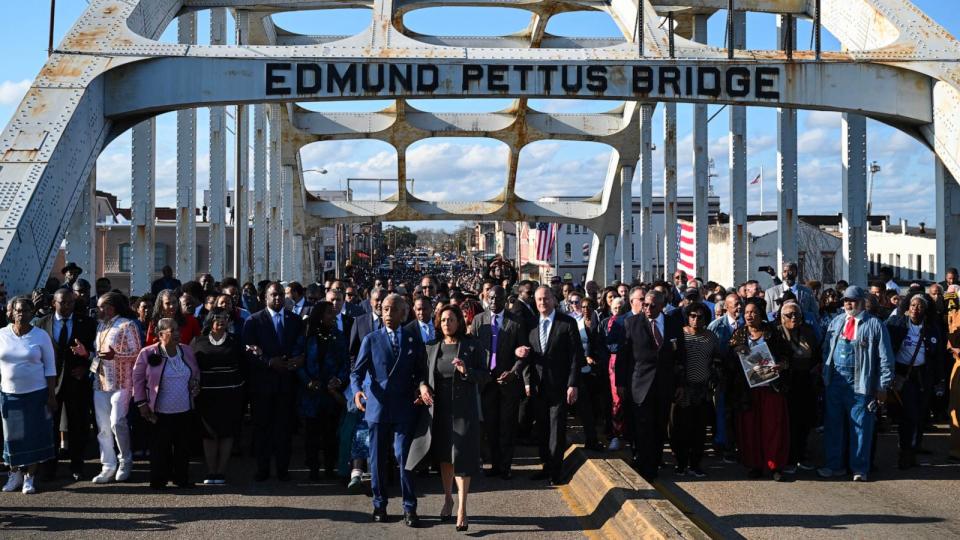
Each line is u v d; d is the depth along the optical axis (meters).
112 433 10.06
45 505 8.84
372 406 8.40
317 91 16.92
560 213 38.97
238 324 11.88
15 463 9.10
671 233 26.94
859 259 19.48
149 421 9.65
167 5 20.39
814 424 11.36
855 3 19.48
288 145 34.94
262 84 16.84
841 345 9.95
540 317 10.20
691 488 9.54
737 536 7.59
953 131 16.83
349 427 9.98
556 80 17.27
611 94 17.34
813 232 42.47
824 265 42.44
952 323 11.24
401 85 17.06
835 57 17.62
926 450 11.51
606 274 38.94
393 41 17.69
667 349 9.94
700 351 10.16
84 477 10.17
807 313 12.24
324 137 35.06
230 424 9.94
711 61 17.41
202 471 10.77
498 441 10.38
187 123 19.97
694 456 10.25
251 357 10.07
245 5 22.41
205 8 22.09
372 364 8.47
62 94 15.51
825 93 17.61
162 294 10.66
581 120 35.22
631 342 10.03
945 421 13.94
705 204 24.45
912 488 9.46
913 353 10.46
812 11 20.91
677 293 16.70
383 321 9.41
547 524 8.20
